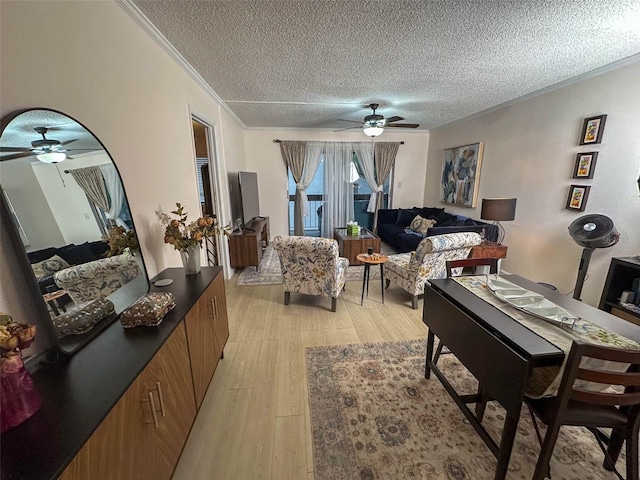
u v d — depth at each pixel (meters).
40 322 1.02
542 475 1.17
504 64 2.55
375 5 1.70
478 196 4.55
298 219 5.98
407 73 2.78
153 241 1.92
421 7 1.71
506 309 1.47
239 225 4.51
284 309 3.03
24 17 0.99
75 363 1.01
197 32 1.99
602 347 0.96
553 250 3.22
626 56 2.37
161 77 2.09
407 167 6.24
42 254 1.02
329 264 2.76
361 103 3.88
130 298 1.51
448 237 2.73
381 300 3.25
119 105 1.56
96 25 1.38
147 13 1.75
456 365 2.12
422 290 2.97
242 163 5.37
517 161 3.71
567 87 2.99
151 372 1.06
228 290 3.54
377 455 1.44
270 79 2.94
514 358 1.12
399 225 5.69
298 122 5.14
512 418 1.15
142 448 0.99
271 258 4.89
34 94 1.03
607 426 1.14
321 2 1.66
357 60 2.47
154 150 1.97
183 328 1.37
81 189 1.23
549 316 1.35
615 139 2.57
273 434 1.55
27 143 0.98
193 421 1.45
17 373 0.74
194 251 1.90
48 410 0.80
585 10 1.73
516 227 3.74
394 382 1.95
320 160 5.95
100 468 0.77
